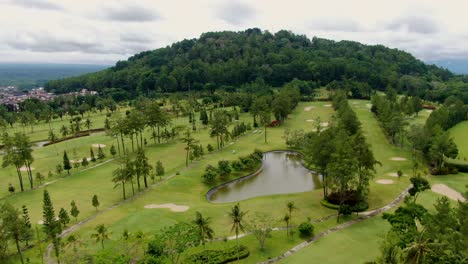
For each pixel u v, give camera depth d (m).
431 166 97.56
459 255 39.62
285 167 109.94
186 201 79.62
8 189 91.44
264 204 75.31
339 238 57.97
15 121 184.25
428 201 71.12
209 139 140.00
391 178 87.44
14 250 59.16
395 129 117.56
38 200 83.00
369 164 75.38
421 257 38.84
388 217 56.50
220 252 54.47
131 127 123.31
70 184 95.00
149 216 68.56
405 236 45.62
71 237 56.00
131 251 53.44
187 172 99.94
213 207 74.44
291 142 126.12
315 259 51.28
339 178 68.69
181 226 54.06
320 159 75.38
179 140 139.38
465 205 46.53
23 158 91.50
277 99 165.12
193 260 52.22
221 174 96.25
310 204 74.69
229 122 163.00
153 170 104.25
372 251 52.62
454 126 145.62
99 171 105.94
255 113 157.75
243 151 122.06
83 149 130.62
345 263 49.34
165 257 50.72
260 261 52.84
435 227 43.56
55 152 127.88
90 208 77.31
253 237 60.22
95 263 47.03
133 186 91.94
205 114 164.88
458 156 104.25
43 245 58.19
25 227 56.16
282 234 61.25
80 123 173.50
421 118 163.75
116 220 68.38
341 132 85.44
